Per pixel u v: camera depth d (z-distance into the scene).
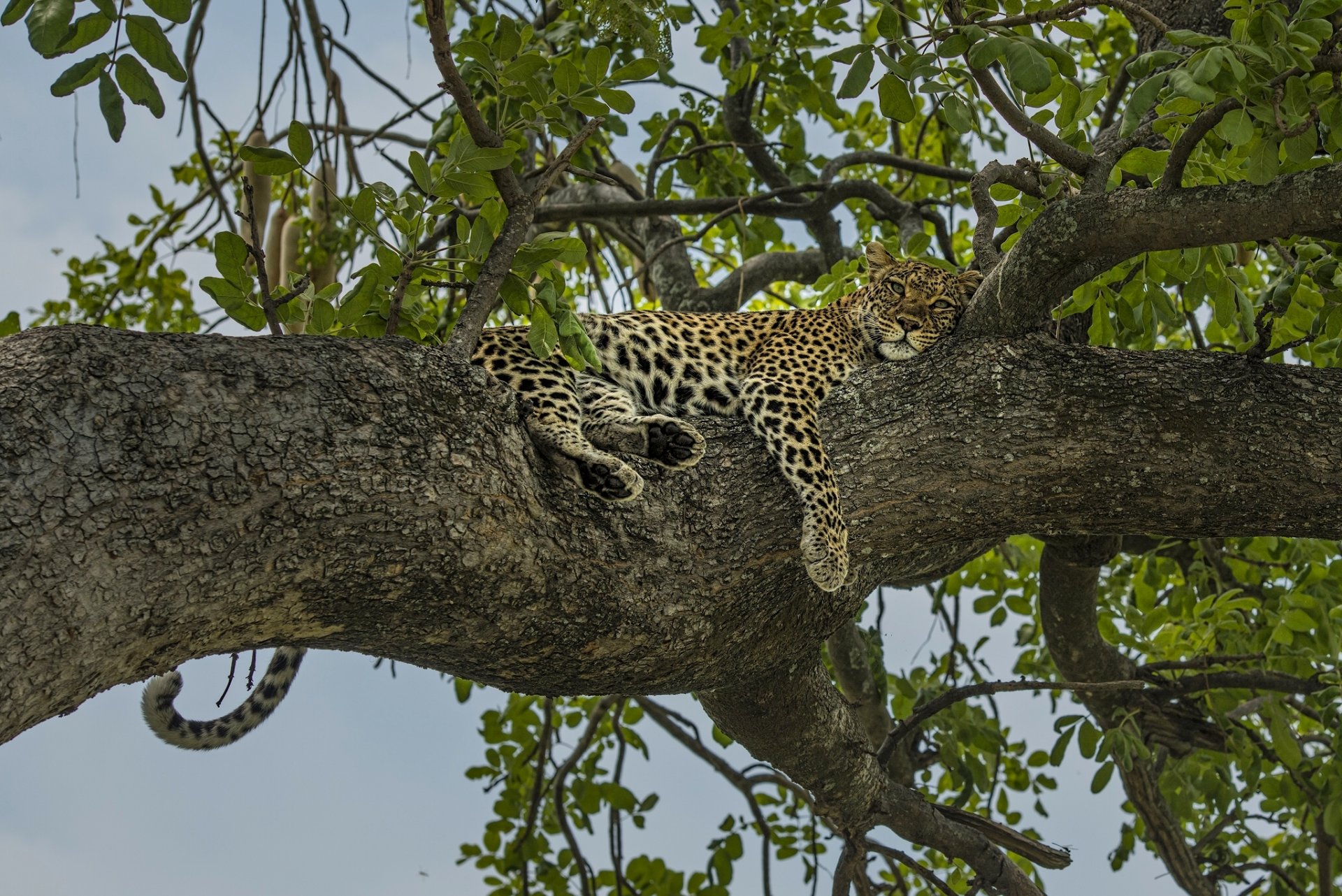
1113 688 10.18
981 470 6.87
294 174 11.71
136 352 4.91
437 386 5.66
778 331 9.87
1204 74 5.64
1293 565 11.50
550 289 6.57
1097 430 6.75
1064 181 7.27
